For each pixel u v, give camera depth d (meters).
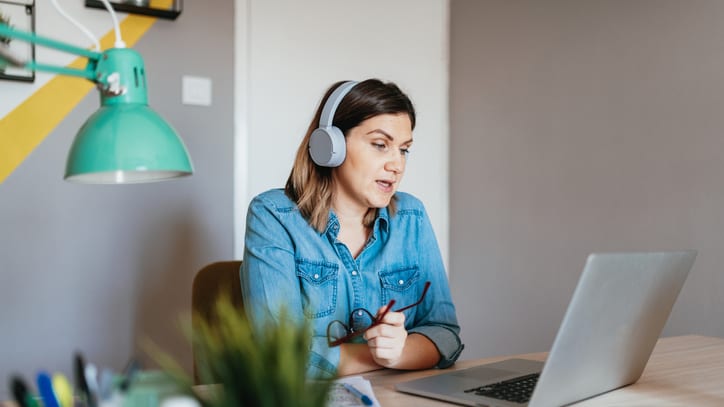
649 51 2.42
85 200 2.66
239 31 2.94
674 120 2.33
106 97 0.91
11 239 2.54
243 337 0.60
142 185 2.76
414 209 1.66
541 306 2.89
